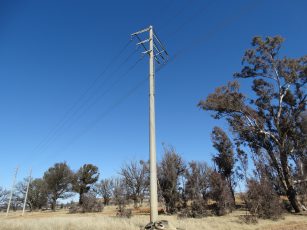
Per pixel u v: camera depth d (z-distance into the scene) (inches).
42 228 823.1
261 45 1502.2
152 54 756.6
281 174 1535.4
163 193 1545.3
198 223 902.4
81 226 826.2
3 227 887.1
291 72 1471.5
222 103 1509.6
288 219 1145.4
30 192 3302.2
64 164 3034.0
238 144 1700.3
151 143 671.1
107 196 2758.4
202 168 1530.5
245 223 1009.5
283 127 1513.3
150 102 706.2
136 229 743.7
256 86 1566.2
